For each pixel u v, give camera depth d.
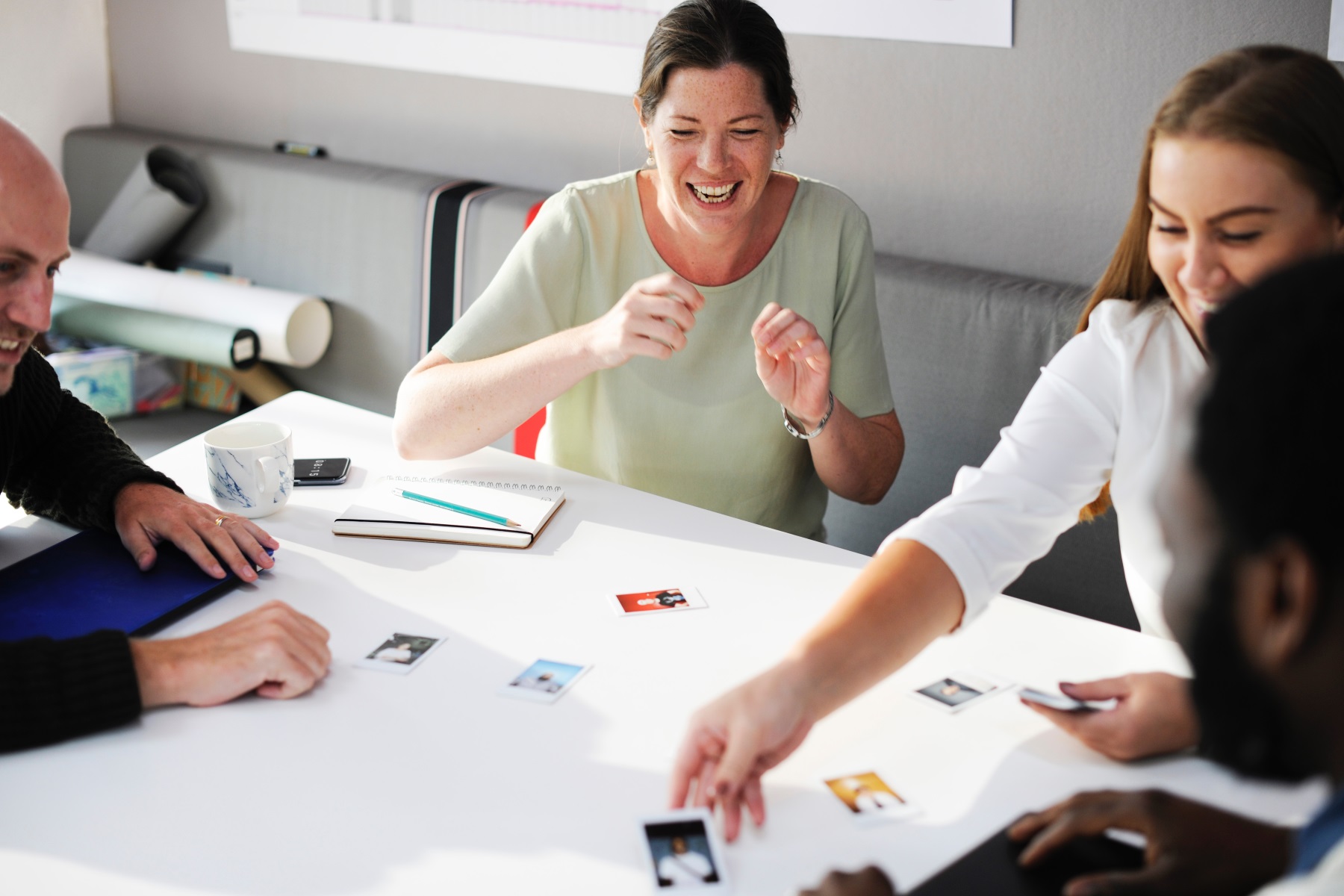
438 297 2.39
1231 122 0.87
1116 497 1.12
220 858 0.76
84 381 2.38
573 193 1.52
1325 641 0.44
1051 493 1.06
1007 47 1.88
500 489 1.30
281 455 1.23
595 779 0.85
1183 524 0.49
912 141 2.02
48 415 1.28
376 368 2.52
